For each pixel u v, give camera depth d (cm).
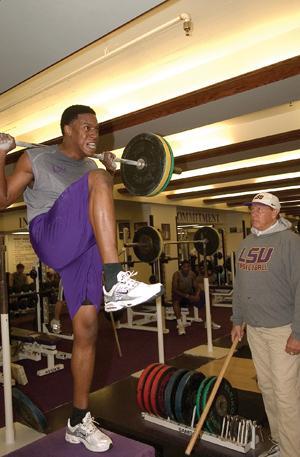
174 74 332
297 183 737
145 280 921
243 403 320
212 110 318
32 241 170
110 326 701
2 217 870
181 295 644
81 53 281
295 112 397
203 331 635
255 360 240
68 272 167
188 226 1024
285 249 222
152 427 298
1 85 277
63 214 152
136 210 924
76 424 172
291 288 219
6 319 295
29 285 696
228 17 251
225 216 1209
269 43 285
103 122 364
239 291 250
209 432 273
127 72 322
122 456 162
